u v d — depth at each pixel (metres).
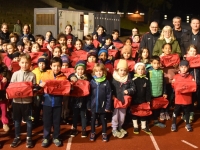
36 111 3.94
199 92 4.45
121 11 26.38
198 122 4.20
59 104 3.37
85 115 3.63
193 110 4.34
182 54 4.50
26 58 3.35
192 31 4.45
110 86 3.54
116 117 3.69
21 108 3.31
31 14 15.08
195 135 3.73
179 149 3.32
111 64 4.26
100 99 3.49
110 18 13.55
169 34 4.33
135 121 3.82
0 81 3.46
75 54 4.59
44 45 5.41
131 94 3.62
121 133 3.68
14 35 5.45
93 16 12.10
